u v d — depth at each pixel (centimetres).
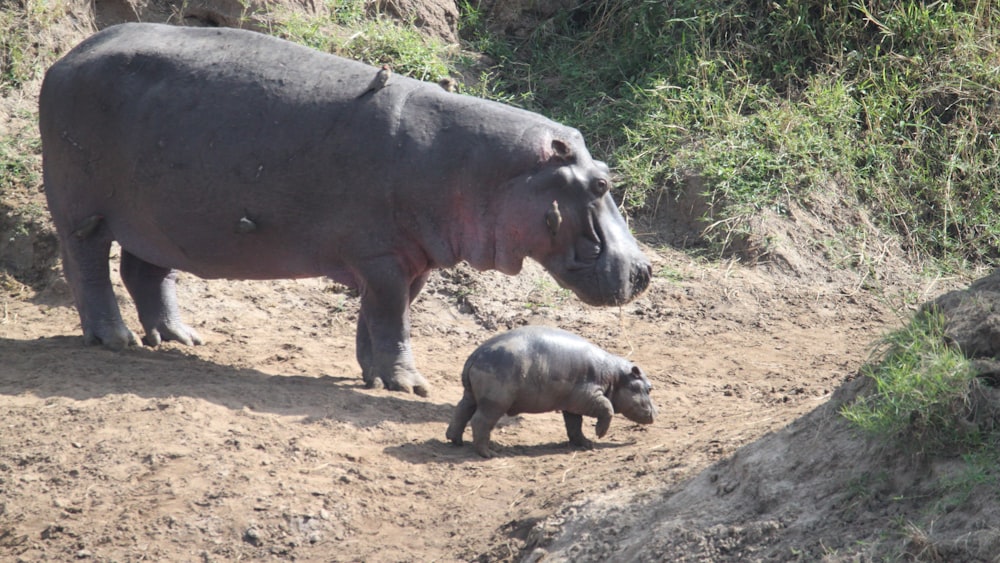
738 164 5097
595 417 2909
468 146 3123
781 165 5103
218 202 3266
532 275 4544
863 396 2102
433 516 2431
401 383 3241
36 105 4991
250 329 3997
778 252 4791
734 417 2988
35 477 2539
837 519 1877
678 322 4297
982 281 2233
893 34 5562
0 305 4106
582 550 2092
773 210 4969
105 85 3391
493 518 2375
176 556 2289
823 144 5212
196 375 3203
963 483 1797
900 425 1922
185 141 3272
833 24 5594
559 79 5834
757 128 5244
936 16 5603
